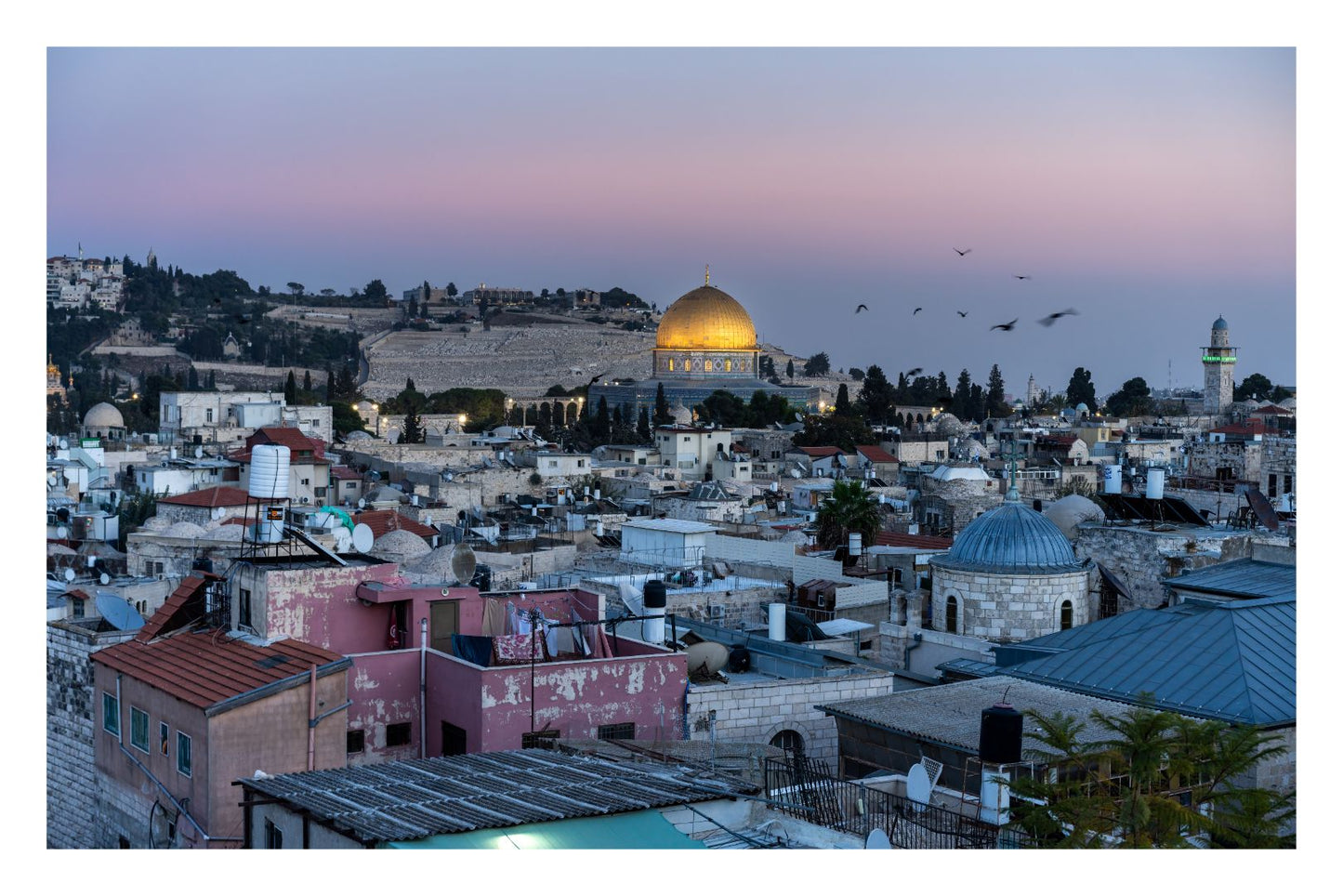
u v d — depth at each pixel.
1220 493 115.88
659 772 40.50
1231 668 55.25
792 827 37.62
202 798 44.72
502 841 33.84
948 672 65.25
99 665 51.28
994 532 75.31
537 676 49.34
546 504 189.00
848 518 107.75
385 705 50.06
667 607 74.12
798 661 62.06
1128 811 41.50
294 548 58.91
